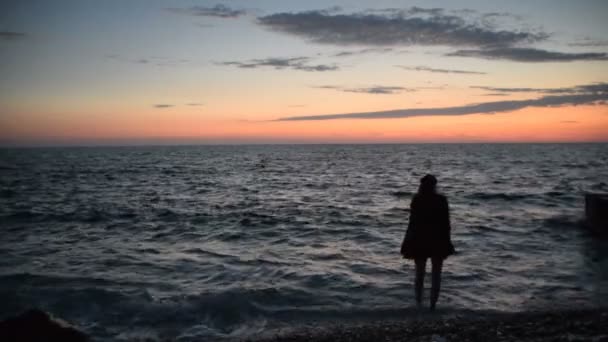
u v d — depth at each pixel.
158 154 131.00
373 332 4.83
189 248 9.85
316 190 25.27
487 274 7.29
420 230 5.47
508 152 125.38
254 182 31.72
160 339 4.82
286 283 6.87
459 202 18.06
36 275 7.28
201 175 40.09
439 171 43.12
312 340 4.64
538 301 5.90
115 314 5.54
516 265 7.91
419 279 5.59
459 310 5.54
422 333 4.74
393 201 19.48
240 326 5.16
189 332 5.00
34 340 4.33
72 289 6.43
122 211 16.48
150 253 9.28
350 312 5.55
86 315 5.54
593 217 10.69
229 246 10.09
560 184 26.36
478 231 11.42
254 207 17.73
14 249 9.72
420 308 5.63
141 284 6.85
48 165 61.41
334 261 8.43
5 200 20.53
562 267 7.76
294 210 16.66
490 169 45.53
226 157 99.75
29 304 5.89
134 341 4.77
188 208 17.45
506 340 4.41
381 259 8.58
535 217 13.67
